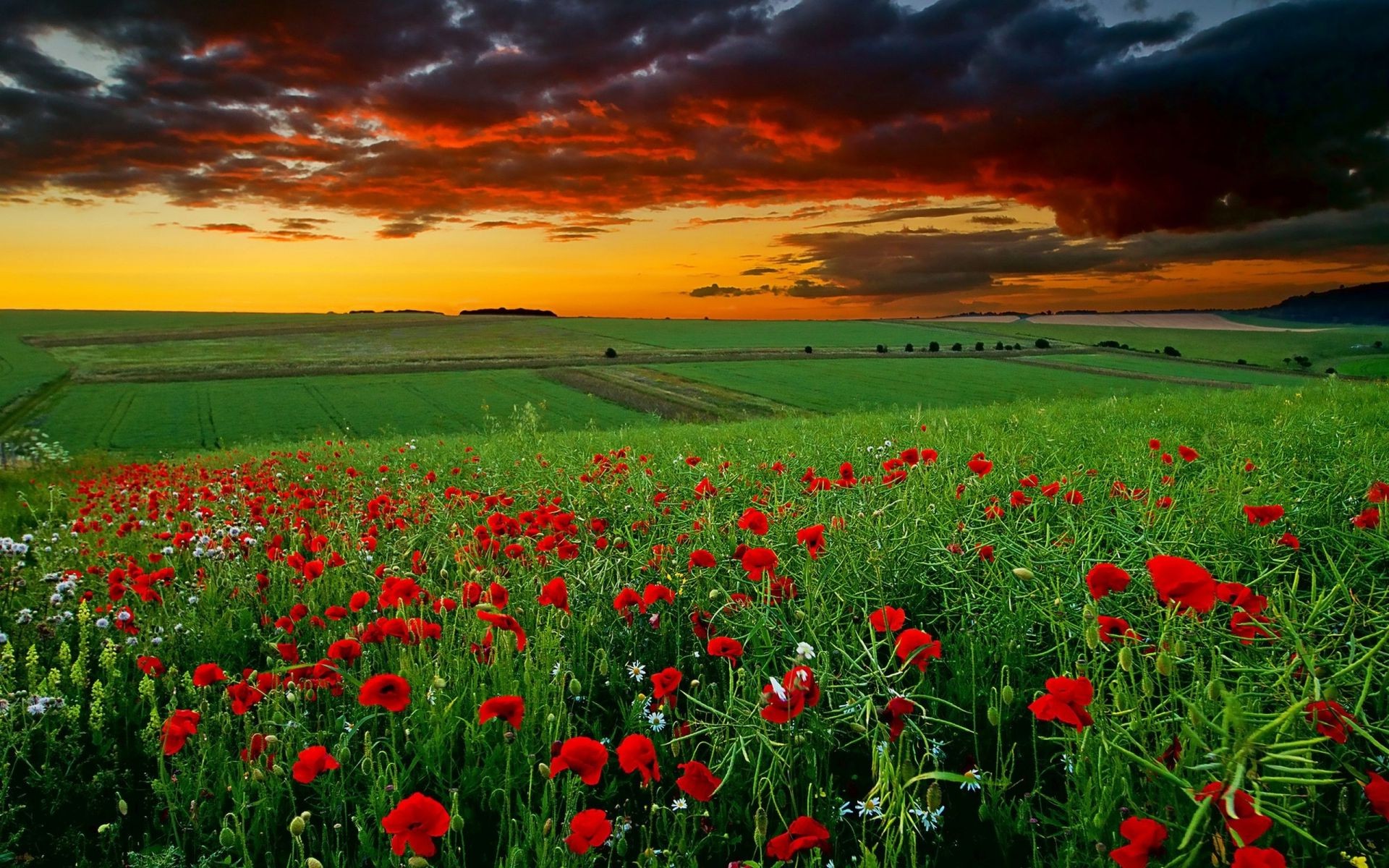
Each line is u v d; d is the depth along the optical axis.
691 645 3.41
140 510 7.99
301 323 125.06
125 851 2.45
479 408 51.62
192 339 100.12
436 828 1.77
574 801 2.16
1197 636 2.44
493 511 5.55
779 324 140.00
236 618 4.39
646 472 6.16
